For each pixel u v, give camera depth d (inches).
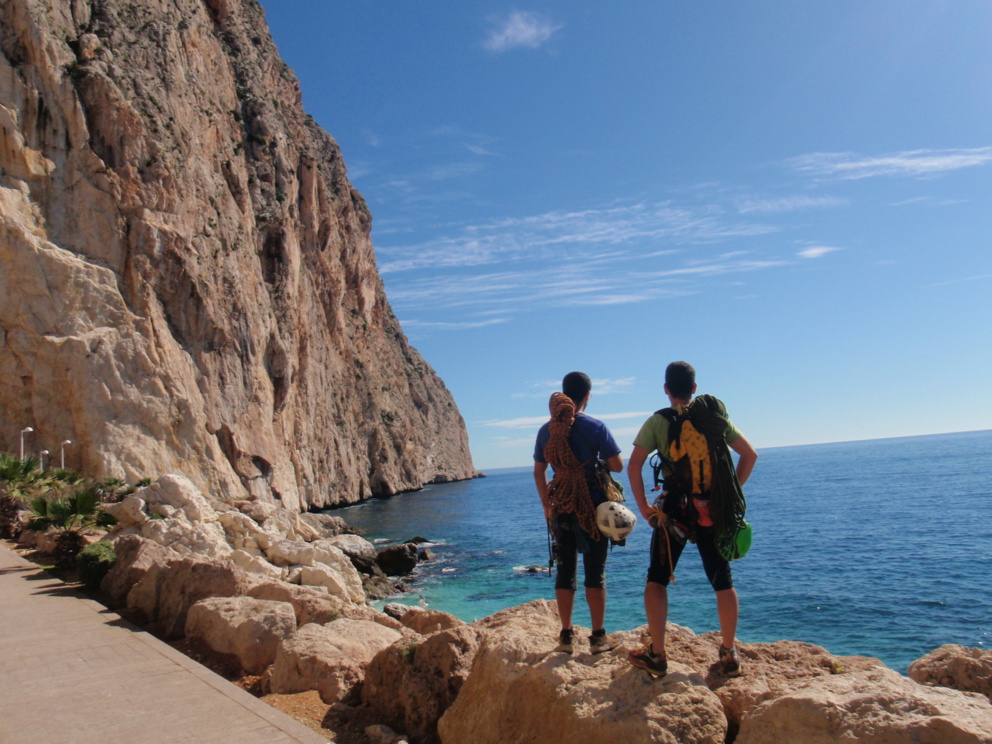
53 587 417.1
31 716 195.2
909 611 787.4
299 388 2427.4
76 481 936.9
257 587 343.3
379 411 3567.9
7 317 1334.9
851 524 1658.5
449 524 2170.3
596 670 155.6
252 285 1987.0
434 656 207.3
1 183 1380.4
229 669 274.1
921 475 3484.3
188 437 1519.4
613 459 169.9
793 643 177.5
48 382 1344.7
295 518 1079.6
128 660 250.5
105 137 1535.4
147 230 1555.1
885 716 125.2
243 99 2272.4
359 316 3440.0
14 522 734.5
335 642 252.4
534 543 1640.0
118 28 1658.5
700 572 1066.1
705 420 153.0
